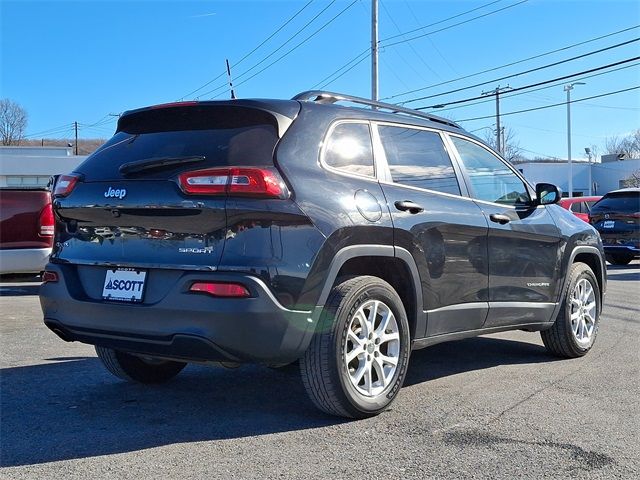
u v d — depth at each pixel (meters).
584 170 62.34
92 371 5.61
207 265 3.71
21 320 8.19
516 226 5.48
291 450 3.72
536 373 5.55
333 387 4.00
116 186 4.09
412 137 4.93
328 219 3.93
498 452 3.71
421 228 4.55
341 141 4.34
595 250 6.52
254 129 4.05
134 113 4.49
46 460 3.58
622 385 5.14
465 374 5.51
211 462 3.55
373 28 25.70
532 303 5.66
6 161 47.62
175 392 4.97
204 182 3.75
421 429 4.08
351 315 4.04
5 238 10.20
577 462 3.58
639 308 9.16
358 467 3.49
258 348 3.70
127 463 3.54
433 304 4.69
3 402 4.68
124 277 3.99
